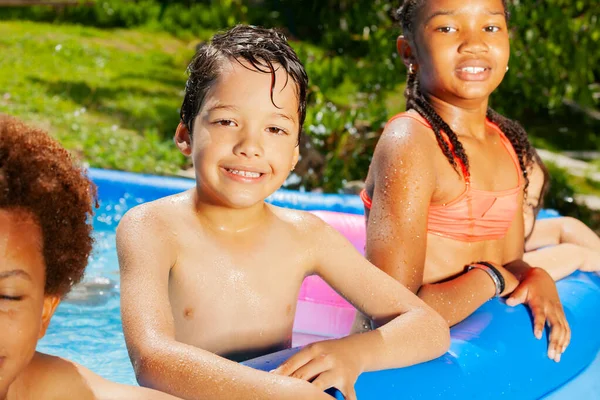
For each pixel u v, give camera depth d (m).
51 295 1.43
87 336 2.98
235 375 1.79
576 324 2.64
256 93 2.14
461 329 2.40
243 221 2.25
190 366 1.81
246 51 2.17
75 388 1.57
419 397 2.00
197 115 2.22
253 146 2.13
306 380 1.86
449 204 2.68
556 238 3.38
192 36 10.10
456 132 2.75
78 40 9.24
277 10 9.37
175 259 2.17
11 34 9.12
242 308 2.22
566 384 2.58
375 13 6.43
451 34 2.69
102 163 5.89
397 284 2.29
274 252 2.27
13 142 1.37
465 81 2.69
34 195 1.35
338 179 5.75
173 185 4.13
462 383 2.11
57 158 1.41
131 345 1.90
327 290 3.19
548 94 6.76
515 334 2.44
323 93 6.53
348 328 3.15
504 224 2.78
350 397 1.88
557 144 7.40
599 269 3.15
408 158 2.59
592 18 6.37
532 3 6.21
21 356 1.36
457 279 2.61
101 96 7.54
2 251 1.33
